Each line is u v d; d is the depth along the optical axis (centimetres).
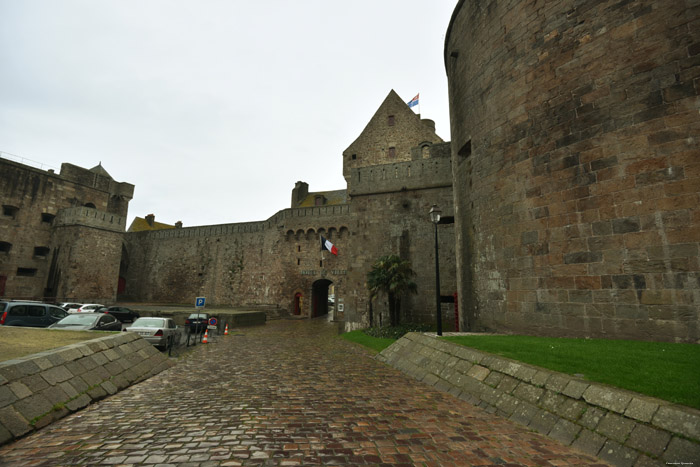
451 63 1692
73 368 651
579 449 432
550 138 1008
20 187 3466
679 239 745
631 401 433
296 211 4081
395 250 2322
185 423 527
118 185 4669
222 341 1747
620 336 812
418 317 2169
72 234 3475
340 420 546
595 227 880
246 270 4319
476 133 1338
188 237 4766
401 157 3659
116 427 506
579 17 966
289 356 1255
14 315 1368
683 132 759
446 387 743
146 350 980
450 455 418
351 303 2378
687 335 716
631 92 844
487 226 1240
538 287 1007
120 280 4919
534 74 1072
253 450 427
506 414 564
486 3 1306
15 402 486
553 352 695
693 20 770
